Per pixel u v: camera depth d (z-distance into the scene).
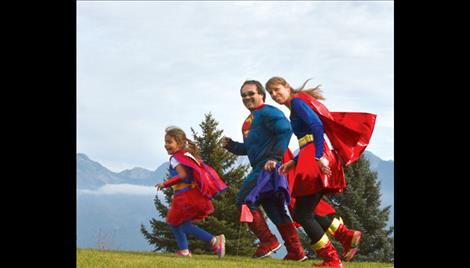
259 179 8.18
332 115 6.62
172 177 7.80
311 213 6.27
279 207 8.23
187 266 5.94
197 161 7.82
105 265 5.97
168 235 20.41
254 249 18.69
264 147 8.27
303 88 6.66
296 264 6.91
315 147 6.08
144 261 6.27
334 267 6.21
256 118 8.39
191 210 7.70
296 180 6.24
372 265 7.28
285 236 8.16
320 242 6.24
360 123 6.52
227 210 18.91
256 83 8.48
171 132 7.90
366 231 22.47
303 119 6.20
